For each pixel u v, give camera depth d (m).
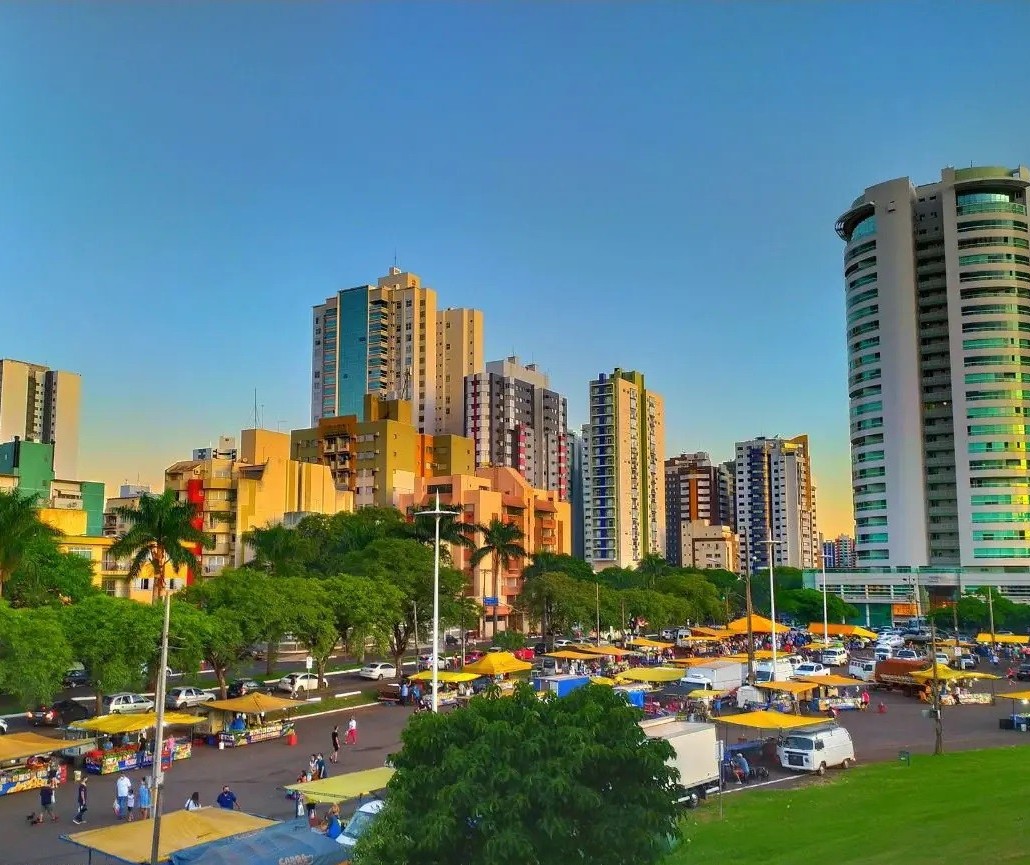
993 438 172.38
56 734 56.50
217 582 70.38
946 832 32.09
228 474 130.25
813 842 31.52
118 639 56.59
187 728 59.91
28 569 71.75
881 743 55.28
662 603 125.06
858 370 189.75
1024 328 175.12
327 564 104.06
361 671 86.50
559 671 83.62
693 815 36.78
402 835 20.41
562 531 175.38
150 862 26.58
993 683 85.06
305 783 35.84
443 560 102.62
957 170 183.62
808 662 81.56
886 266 185.88
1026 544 169.12
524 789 20.08
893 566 178.88
